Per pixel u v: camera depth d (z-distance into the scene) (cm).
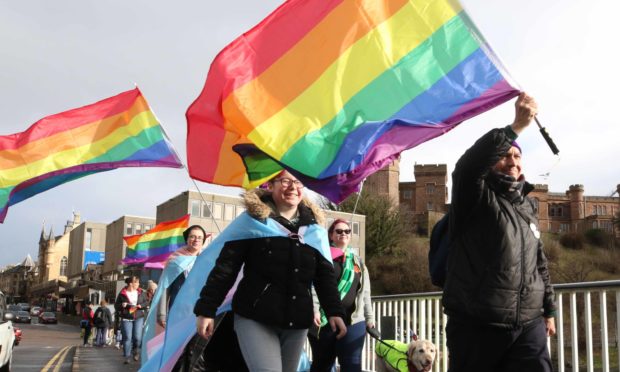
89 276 9181
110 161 895
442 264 421
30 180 886
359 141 475
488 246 368
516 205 383
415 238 7431
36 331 4616
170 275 710
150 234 1606
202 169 562
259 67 515
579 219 10550
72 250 11531
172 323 512
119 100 909
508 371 371
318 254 445
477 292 366
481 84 465
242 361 471
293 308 413
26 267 16400
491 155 357
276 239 424
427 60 488
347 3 518
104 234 10669
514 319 361
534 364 365
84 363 1195
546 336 378
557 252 7650
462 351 376
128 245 1630
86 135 902
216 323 463
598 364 910
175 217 5581
